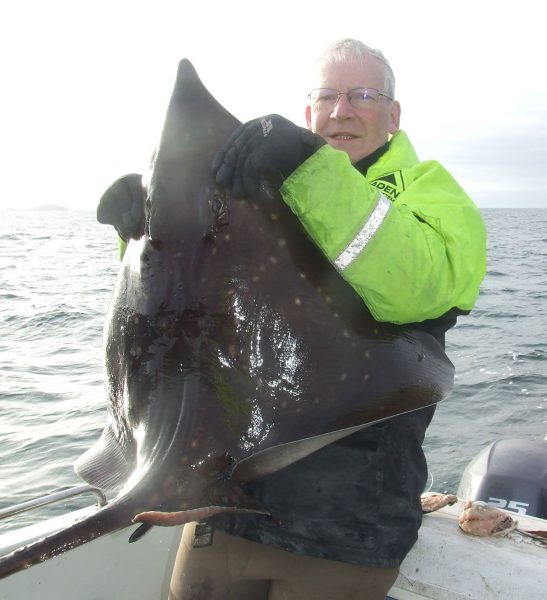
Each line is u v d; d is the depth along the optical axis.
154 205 1.69
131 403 1.67
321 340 1.64
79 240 58.47
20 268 29.94
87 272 27.88
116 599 2.53
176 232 1.67
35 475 5.68
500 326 13.47
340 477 1.77
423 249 1.68
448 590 2.30
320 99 2.17
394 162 2.07
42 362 10.41
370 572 1.83
